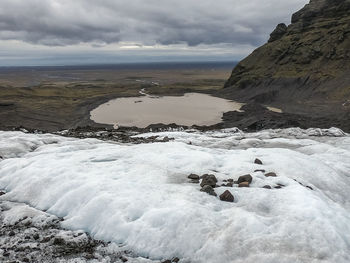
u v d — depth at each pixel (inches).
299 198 480.4
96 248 423.5
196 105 5022.1
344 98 4372.5
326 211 444.1
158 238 417.4
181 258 390.0
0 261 393.1
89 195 530.3
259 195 505.0
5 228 485.1
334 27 6441.9
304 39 6624.0
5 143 1008.2
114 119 3789.4
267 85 5949.8
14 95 5831.7
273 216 443.8
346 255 360.5
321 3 7455.7
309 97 4911.4
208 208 465.7
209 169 660.7
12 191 612.7
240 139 1466.5
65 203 530.0
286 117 2842.0
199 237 404.8
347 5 6761.8
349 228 419.2
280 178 585.3
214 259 372.8
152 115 4040.4
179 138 1328.7
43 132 1596.9
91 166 690.2
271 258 356.2
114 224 453.7
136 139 1272.1
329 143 1489.9
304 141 1343.5
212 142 1273.4
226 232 401.7
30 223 495.5
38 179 622.5
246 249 375.2
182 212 443.2
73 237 450.9
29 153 892.6
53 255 408.5
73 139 1167.0
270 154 767.1
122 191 527.8
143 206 479.5
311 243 376.8
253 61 7386.8
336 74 5305.1
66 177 614.9
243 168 656.4
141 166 671.8
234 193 520.7
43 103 5036.9
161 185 553.9
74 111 4441.4
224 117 3757.4
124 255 406.6
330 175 674.8
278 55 6924.2
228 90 6697.8
